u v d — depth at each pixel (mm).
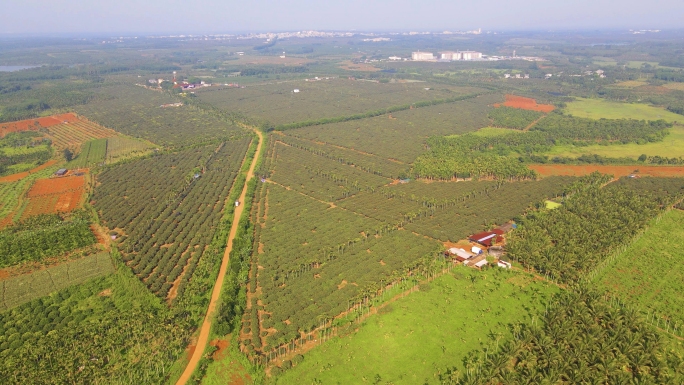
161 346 130750
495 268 171625
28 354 126375
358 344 132125
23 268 173250
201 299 153375
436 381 118250
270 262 176375
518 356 119500
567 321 127625
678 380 111812
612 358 114562
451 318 143250
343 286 162750
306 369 122625
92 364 123312
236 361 126188
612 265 171875
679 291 155500
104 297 155875
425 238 196500
